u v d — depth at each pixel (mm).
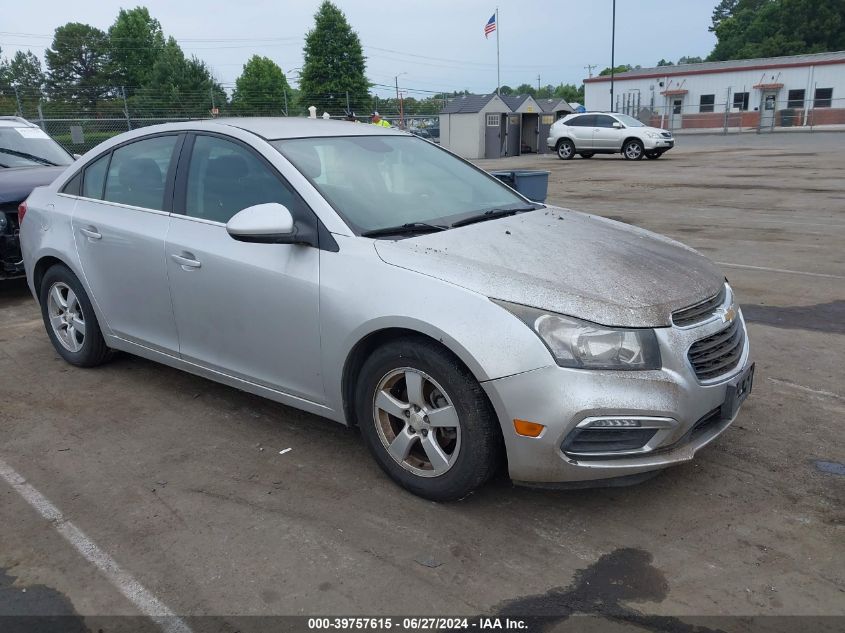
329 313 3312
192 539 3035
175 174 4160
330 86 56281
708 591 2650
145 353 4473
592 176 19469
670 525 3066
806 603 2580
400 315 3047
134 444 3912
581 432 2824
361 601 2641
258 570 2824
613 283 3049
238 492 3400
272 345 3637
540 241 3467
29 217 5070
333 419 3543
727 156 24766
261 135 3902
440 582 2732
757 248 8820
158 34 76250
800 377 4676
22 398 4562
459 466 3064
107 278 4488
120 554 2945
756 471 3492
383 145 4293
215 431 4055
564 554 2885
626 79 49375
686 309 3047
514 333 2848
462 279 3008
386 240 3334
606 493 3326
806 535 2977
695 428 3064
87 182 4781
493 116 34750
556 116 37594
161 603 2654
